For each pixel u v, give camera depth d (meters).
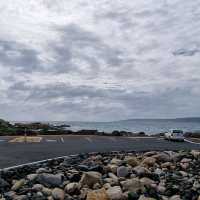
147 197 10.16
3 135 36.38
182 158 17.20
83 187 11.31
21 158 17.33
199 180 12.97
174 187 11.38
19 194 10.55
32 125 52.12
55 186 11.61
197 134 39.16
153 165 15.27
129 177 12.90
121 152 19.98
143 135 41.75
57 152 20.12
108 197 9.99
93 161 16.25
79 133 41.25
